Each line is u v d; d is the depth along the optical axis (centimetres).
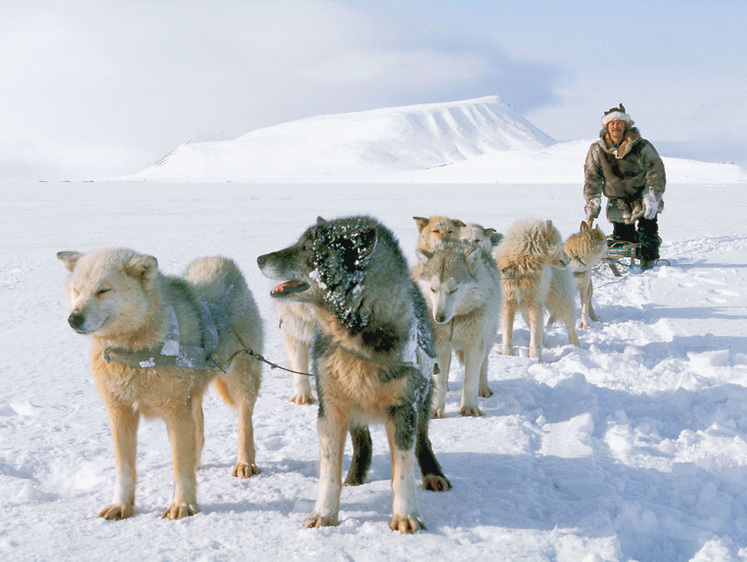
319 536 311
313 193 4469
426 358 356
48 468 411
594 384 591
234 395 421
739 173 11412
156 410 351
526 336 817
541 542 306
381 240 340
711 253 1467
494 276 572
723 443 435
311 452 437
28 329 781
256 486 381
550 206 2975
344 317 325
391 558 291
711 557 295
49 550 302
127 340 342
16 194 3928
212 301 417
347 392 334
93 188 5228
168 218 2244
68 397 547
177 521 333
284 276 328
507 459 412
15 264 1228
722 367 612
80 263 346
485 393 561
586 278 871
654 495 364
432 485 370
